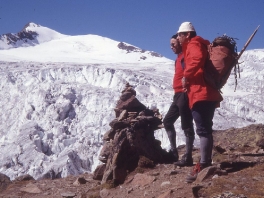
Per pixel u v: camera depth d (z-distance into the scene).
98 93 83.06
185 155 6.06
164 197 4.87
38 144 64.31
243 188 4.61
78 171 55.69
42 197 6.17
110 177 6.14
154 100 82.12
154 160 6.37
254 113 86.62
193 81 5.06
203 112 5.07
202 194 4.60
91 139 66.25
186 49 5.23
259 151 7.28
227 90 105.12
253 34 4.94
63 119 76.12
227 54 4.97
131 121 6.53
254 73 118.50
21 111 80.38
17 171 56.38
